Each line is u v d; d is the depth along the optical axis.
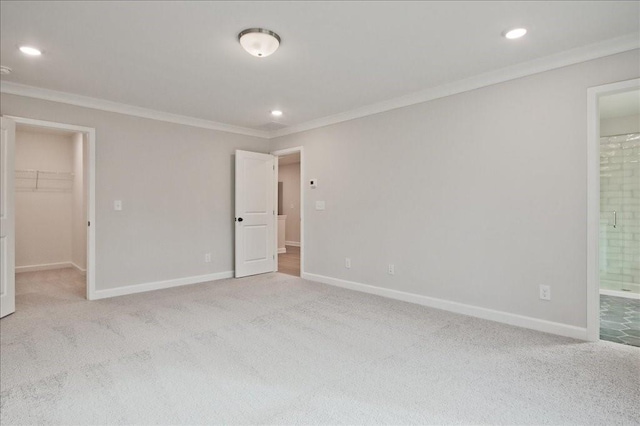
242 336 2.84
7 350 2.55
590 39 2.54
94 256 3.96
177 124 4.63
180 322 3.18
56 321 3.20
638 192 4.25
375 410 1.83
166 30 2.39
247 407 1.85
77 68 3.03
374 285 4.21
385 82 3.40
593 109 2.68
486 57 2.84
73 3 2.06
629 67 2.53
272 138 5.61
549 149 2.89
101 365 2.32
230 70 3.09
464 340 2.75
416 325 3.10
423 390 2.02
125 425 1.70
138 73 3.15
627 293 4.24
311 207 4.97
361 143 4.32
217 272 5.07
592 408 1.84
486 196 3.26
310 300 3.93
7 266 3.35
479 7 2.13
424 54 2.78
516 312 3.09
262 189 5.44
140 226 4.31
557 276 2.87
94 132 3.94
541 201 2.94
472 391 2.01
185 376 2.18
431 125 3.65
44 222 5.90
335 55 2.80
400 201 3.94
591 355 2.47
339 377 2.18
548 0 2.05
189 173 4.75
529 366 2.31
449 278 3.54
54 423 1.71
